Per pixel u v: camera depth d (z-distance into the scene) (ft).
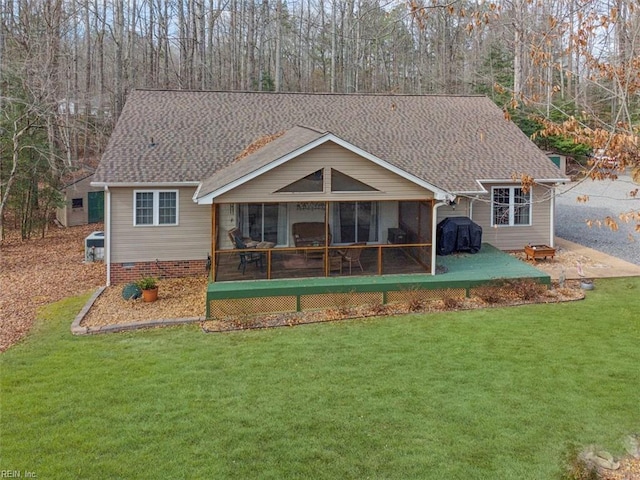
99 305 50.11
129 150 63.46
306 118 75.82
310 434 26.61
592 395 30.17
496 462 24.02
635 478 22.80
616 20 23.67
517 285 50.31
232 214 55.52
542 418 27.73
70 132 119.75
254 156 57.98
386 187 51.83
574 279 55.52
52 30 110.42
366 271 53.88
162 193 59.77
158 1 143.02
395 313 46.57
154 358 36.99
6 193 81.20
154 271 60.44
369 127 74.84
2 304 50.85
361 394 30.94
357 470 23.61
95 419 28.19
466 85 119.14
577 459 24.07
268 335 41.68
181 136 67.92
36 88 85.87
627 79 23.62
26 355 37.70
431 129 75.92
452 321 43.98
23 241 84.69
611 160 24.72
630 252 68.49
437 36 116.67
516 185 67.46
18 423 27.76
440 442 25.71
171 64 157.48
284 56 159.33
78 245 81.61
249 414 28.68
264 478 23.11
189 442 25.94
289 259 53.16
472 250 63.52
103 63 143.43
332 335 41.34
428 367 34.65
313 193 50.90
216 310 46.29
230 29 151.53
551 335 40.04
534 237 69.51
